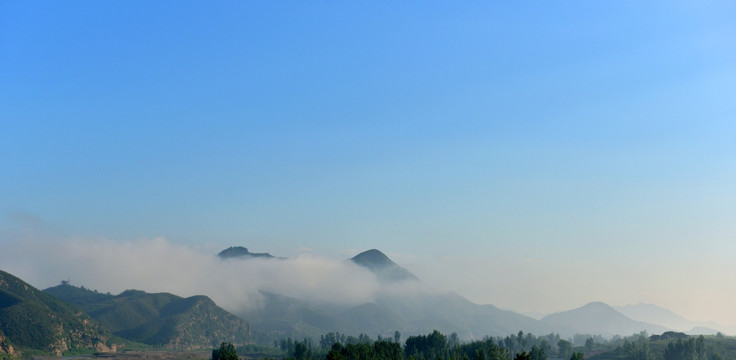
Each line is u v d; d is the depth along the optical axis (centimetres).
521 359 17800
